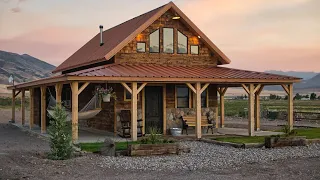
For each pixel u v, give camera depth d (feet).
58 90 55.62
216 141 52.60
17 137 63.67
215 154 43.57
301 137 50.06
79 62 74.02
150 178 31.45
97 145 48.03
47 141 56.39
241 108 184.75
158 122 64.95
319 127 76.43
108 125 64.39
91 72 52.90
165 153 42.88
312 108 163.22
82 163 37.11
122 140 54.39
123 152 42.47
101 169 34.94
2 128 82.38
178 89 66.54
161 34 67.10
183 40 69.00
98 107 56.59
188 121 65.00
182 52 68.80
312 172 33.99
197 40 70.03
